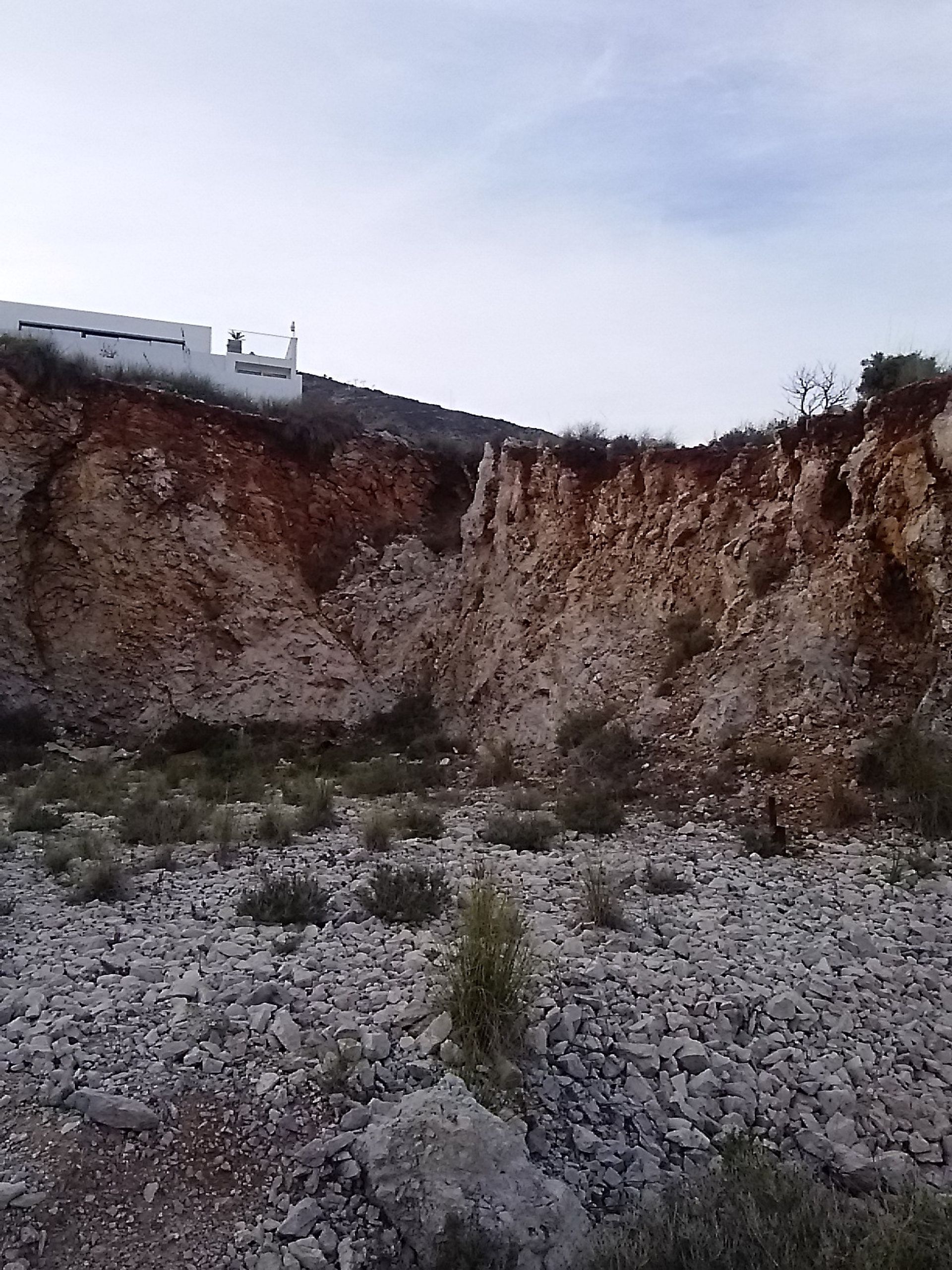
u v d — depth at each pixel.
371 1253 4.25
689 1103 5.54
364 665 23.09
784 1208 4.43
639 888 9.56
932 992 7.09
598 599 18.95
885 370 17.47
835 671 13.89
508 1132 4.78
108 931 7.94
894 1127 5.50
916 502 13.77
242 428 24.33
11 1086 5.34
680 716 15.29
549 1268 4.16
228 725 21.39
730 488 17.41
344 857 10.64
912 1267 3.98
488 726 19.48
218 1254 4.21
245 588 22.75
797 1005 6.62
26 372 22.06
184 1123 5.05
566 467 20.94
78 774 17.30
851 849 10.76
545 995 6.42
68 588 22.00
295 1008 6.32
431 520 25.83
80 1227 4.33
